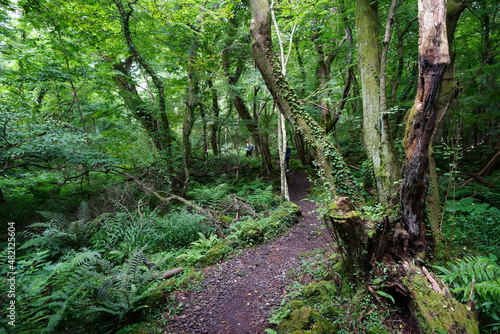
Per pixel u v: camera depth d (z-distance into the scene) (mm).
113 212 7395
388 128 4598
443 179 6512
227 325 3334
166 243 6059
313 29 10273
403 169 3551
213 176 13422
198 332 3215
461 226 5262
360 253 3348
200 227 6641
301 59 13641
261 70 5043
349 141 15930
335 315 3166
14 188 10305
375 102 4902
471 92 10570
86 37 7582
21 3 5387
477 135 12852
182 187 11234
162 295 3836
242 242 5969
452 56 4301
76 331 3014
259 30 4863
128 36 8984
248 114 13227
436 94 2748
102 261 4027
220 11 9438
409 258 3445
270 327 3219
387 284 3213
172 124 13305
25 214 7273
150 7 7848
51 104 10906
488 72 8367
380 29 8617
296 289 3922
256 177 13617
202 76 10617
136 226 6242
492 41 8648
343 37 10531
